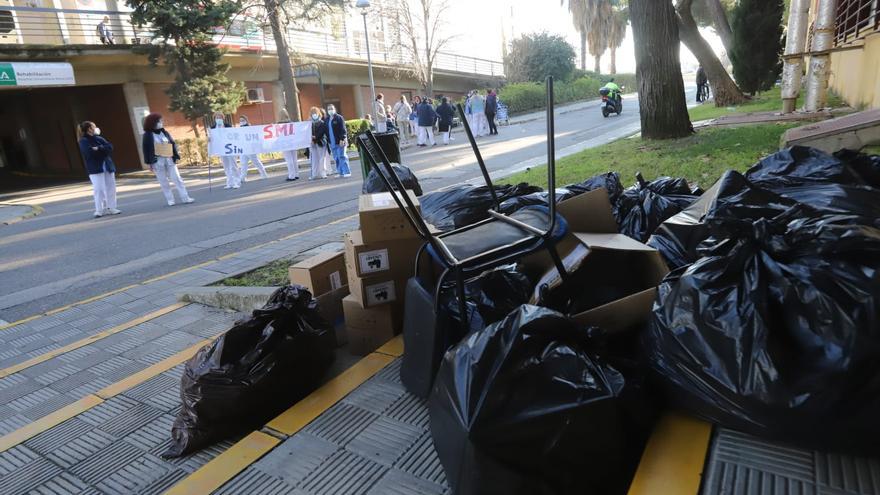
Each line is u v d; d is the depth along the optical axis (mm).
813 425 1705
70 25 22578
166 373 3697
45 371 3959
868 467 1694
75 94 23562
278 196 11320
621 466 1917
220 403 2750
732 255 2023
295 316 3049
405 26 30500
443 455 1922
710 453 1854
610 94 22203
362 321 3416
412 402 2693
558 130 19016
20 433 3113
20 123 27297
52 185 19969
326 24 24375
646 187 4156
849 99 11797
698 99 25328
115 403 3363
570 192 4129
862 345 1657
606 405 1838
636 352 2307
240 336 2869
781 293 1864
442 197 4691
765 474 1724
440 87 38562
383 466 2271
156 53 19906
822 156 3176
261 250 6652
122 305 5266
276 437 2553
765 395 1753
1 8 18016
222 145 13156
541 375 1822
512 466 1740
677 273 2316
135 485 2578
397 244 3254
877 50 9016
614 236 2938
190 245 7566
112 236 8773
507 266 2965
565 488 1805
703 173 6391
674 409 2104
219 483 2287
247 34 24672
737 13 16906
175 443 2857
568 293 2590
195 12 19438
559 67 38969
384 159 2445
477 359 1866
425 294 2607
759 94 17625
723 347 1873
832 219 2031
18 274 6953
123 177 19594
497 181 8297
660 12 9383
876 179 3211
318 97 32375
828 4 10430
